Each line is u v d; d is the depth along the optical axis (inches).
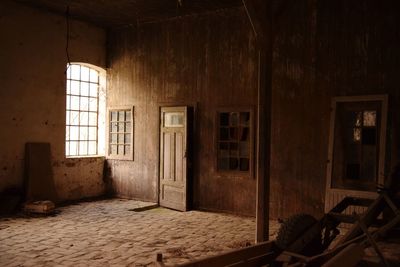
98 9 309.0
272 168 270.8
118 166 357.7
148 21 338.0
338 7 248.2
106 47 366.3
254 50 281.9
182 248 198.5
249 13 185.0
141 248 197.9
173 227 245.1
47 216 273.1
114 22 344.8
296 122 262.5
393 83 229.6
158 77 332.8
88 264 172.2
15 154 295.7
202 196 306.2
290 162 264.2
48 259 178.5
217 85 299.6
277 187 268.8
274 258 135.6
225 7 293.7
